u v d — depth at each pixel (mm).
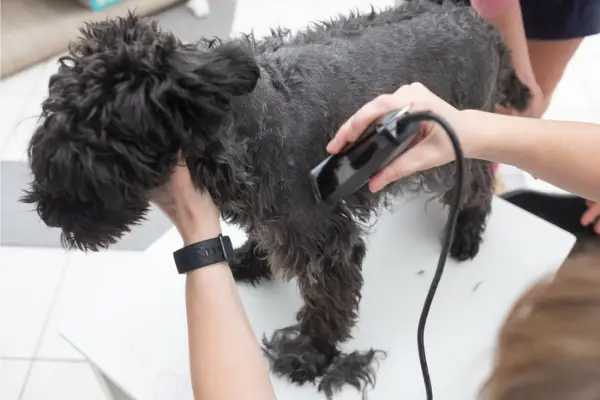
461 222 942
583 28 1189
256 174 646
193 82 515
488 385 337
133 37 553
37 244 1448
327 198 614
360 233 795
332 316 806
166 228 1475
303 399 799
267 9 2158
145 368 811
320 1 2191
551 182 665
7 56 1877
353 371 808
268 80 661
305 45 728
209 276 598
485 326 848
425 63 766
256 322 875
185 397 779
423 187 927
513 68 923
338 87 703
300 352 834
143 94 500
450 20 809
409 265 928
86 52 546
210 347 566
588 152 628
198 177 589
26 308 1339
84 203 547
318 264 749
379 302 882
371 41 751
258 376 567
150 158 520
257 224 703
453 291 892
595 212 1075
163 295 896
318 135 689
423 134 614
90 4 2016
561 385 286
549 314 307
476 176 888
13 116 1756
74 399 1204
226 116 548
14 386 1220
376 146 554
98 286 1370
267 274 919
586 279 308
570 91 1798
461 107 819
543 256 938
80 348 834
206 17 2115
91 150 503
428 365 806
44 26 1970
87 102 503
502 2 884
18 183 1562
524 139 634
